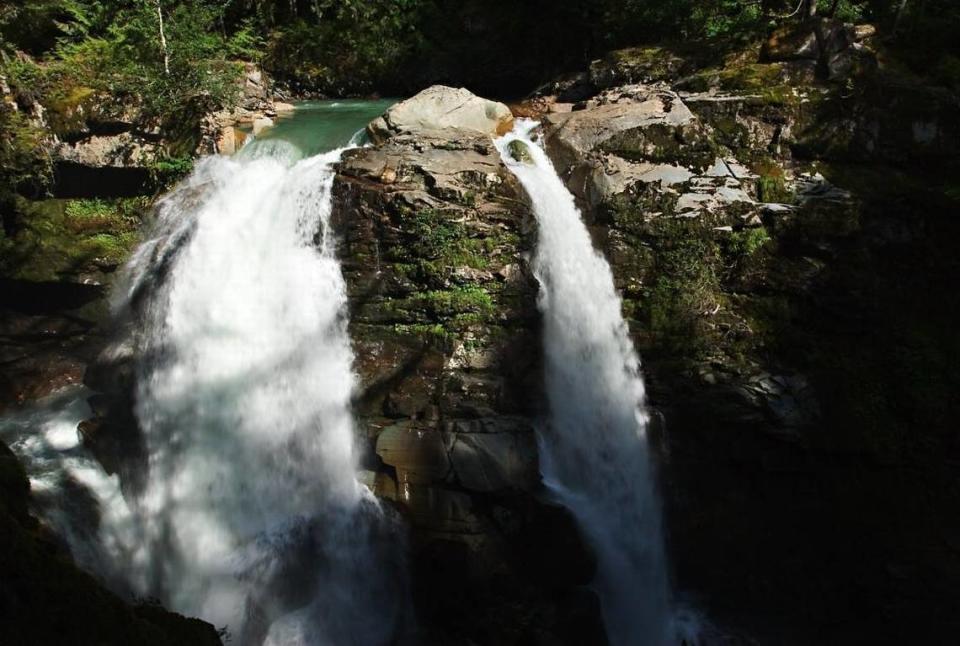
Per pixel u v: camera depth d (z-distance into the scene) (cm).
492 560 1090
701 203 1302
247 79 1884
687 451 1248
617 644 1175
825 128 1377
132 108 1485
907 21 1611
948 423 1248
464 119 1430
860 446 1225
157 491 1229
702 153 1353
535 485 1139
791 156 1384
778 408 1228
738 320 1286
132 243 1443
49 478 1180
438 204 1194
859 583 1209
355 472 1161
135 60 1559
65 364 1480
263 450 1223
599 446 1262
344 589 1122
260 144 1416
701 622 1230
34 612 594
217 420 1255
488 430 1138
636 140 1349
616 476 1259
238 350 1274
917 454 1237
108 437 1259
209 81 1502
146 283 1387
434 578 1099
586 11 1873
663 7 1753
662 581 1245
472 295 1200
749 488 1247
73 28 1731
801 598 1233
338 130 1499
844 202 1287
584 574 1122
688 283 1285
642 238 1308
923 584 1188
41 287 1466
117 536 1180
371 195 1201
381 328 1211
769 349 1284
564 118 1414
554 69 1948
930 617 1184
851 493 1232
